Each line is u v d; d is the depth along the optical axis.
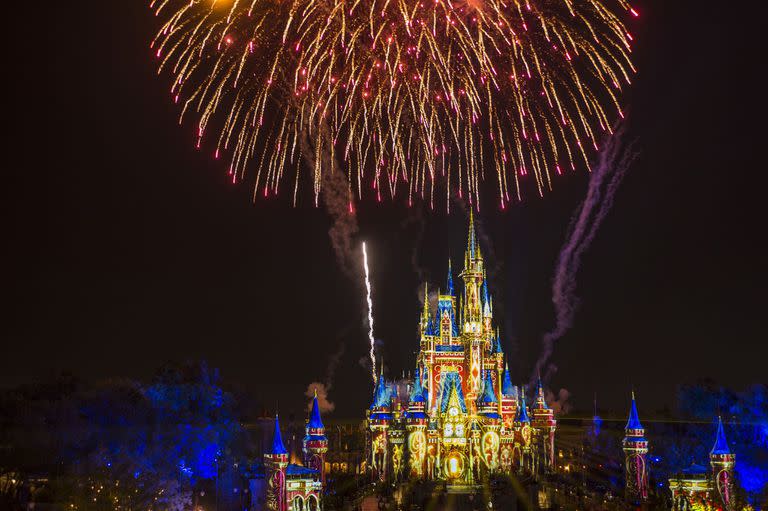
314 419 143.38
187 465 131.88
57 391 128.25
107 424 123.62
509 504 134.50
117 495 101.00
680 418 164.88
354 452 192.38
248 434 155.62
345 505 134.00
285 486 118.25
